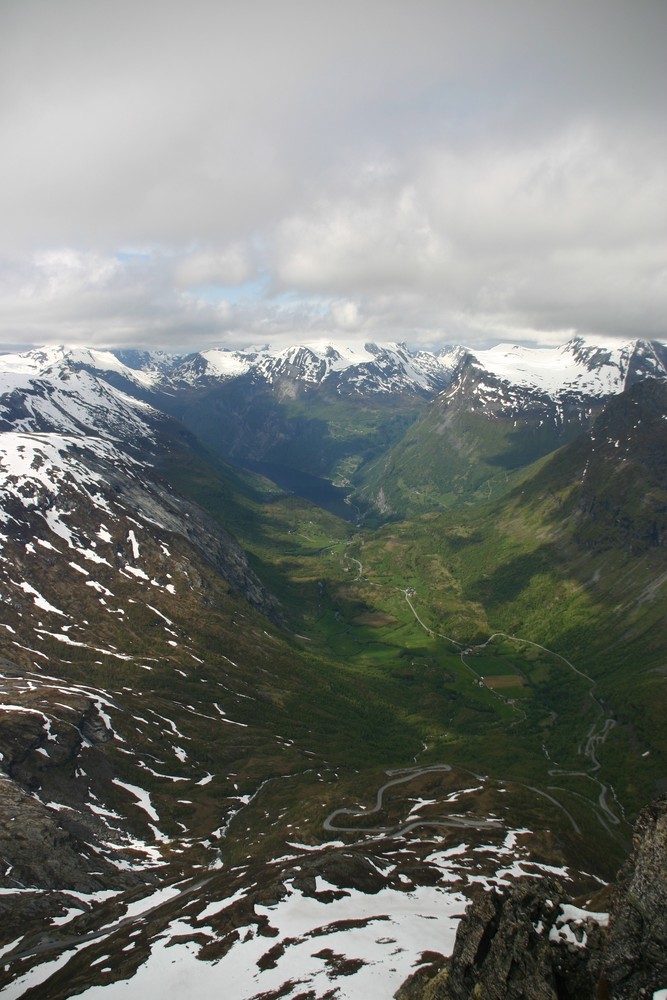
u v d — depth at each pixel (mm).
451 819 177875
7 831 143375
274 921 105562
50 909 125125
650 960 55312
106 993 88812
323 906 111000
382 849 154625
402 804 191875
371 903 113312
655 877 57531
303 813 182750
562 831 178875
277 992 80375
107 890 137250
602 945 59094
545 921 62312
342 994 75312
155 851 161375
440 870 137000
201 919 111500
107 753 198125
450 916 106500
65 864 140250
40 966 104875
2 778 165875
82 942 112750
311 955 90500
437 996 63500
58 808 165750
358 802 191000
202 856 160375
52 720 197375
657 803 61312
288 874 127375
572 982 57594
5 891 127688
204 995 84000
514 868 143750
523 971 58562
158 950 100812
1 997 96438
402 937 94938
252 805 193625
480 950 62875
